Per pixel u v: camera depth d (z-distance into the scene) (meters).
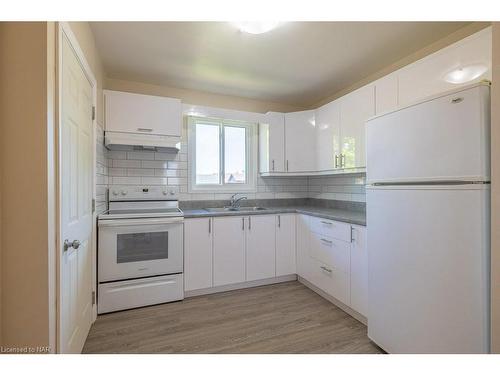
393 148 1.51
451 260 1.21
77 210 1.49
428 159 1.31
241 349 1.69
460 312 1.17
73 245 1.29
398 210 1.47
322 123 2.92
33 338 1.00
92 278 1.98
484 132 1.10
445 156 1.23
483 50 1.46
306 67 2.49
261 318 2.10
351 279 2.10
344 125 2.57
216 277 2.58
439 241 1.26
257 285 2.79
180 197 3.01
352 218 2.12
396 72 1.99
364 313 1.97
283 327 1.96
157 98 2.51
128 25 1.81
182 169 3.02
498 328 1.03
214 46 2.11
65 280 1.24
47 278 1.01
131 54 2.23
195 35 1.95
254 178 3.42
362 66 2.47
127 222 2.22
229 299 2.46
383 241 1.58
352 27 1.86
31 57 0.99
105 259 2.16
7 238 0.98
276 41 2.04
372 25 1.84
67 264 1.28
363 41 2.04
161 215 2.36
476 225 1.12
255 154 3.42
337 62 2.39
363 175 2.76
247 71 2.57
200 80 2.79
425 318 1.32
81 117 1.57
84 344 1.72
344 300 2.18
